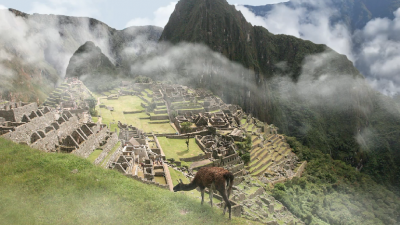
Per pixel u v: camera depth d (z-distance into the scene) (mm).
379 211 112188
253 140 118938
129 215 24219
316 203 90000
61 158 34094
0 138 36438
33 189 26203
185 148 89250
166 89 154500
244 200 64438
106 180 30141
